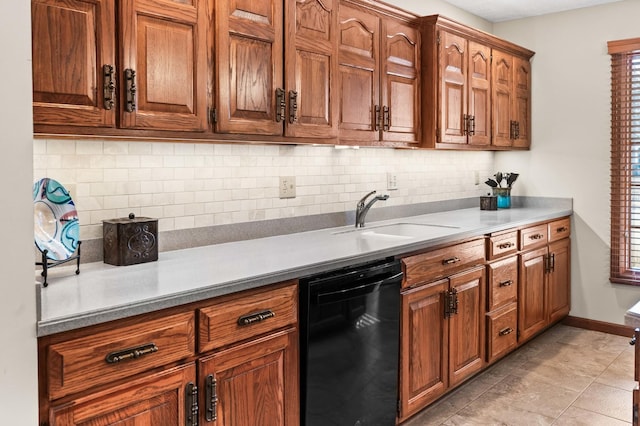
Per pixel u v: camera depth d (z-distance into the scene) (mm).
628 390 2945
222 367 1646
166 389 1503
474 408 2742
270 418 1810
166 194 2195
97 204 1975
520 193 4348
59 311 1297
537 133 4230
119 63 1674
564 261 4020
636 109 3766
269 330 1792
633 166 3814
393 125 2906
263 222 2590
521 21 4246
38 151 1806
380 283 2205
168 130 1827
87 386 1329
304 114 2330
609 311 3975
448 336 2709
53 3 1516
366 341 2174
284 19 2215
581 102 4000
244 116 2076
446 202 3893
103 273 1754
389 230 3143
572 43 4012
